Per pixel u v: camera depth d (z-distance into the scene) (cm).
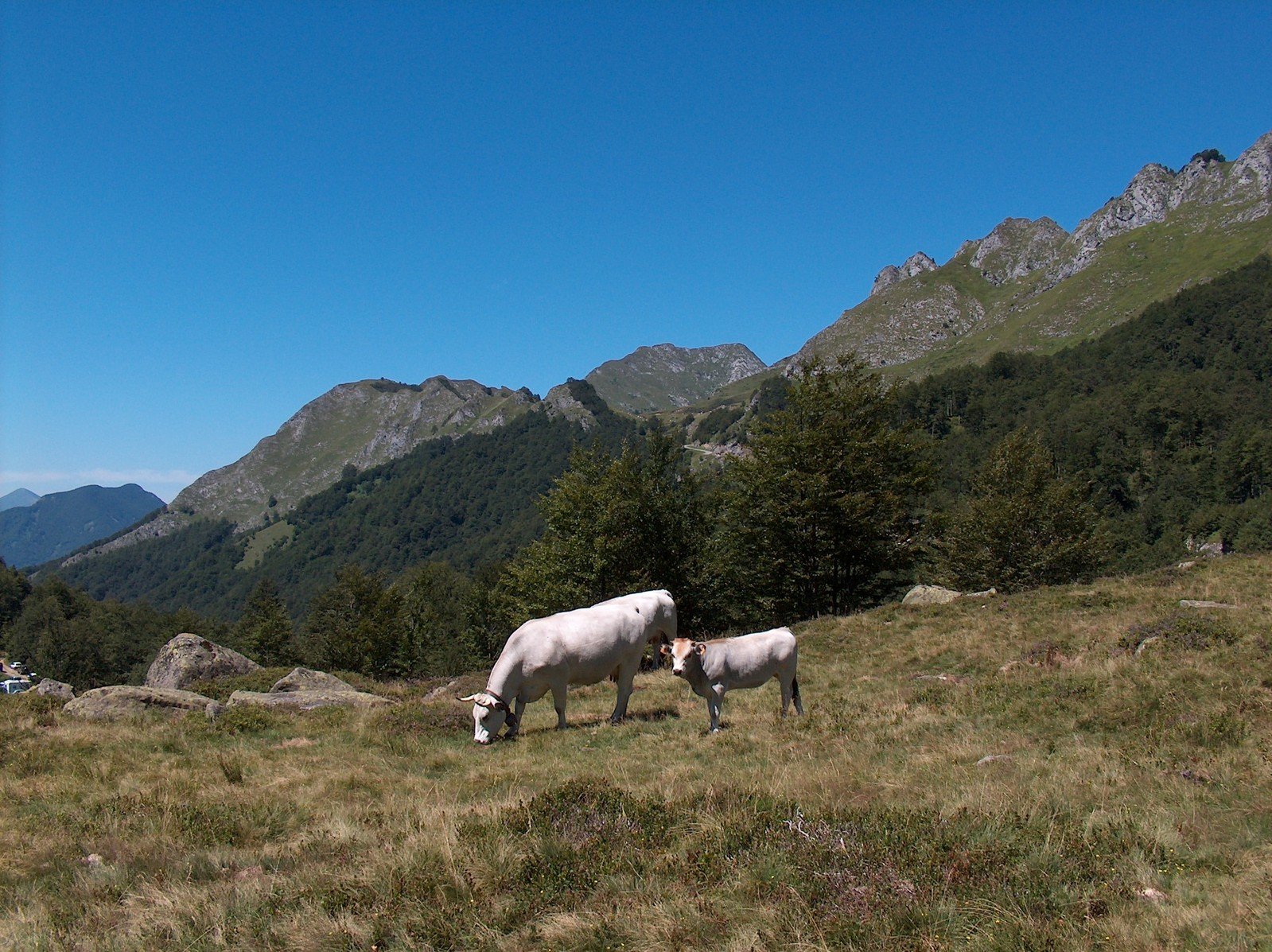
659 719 1500
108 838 872
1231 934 507
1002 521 4706
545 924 592
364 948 591
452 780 1152
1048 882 590
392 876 690
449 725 1551
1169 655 1392
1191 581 2253
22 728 1492
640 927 568
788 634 1423
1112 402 14775
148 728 1566
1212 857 630
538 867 685
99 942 631
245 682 2358
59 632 9619
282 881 726
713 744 1229
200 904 684
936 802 805
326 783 1128
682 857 691
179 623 10988
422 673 7375
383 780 1157
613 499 3650
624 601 1617
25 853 840
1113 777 854
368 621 6462
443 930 595
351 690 2180
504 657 1455
